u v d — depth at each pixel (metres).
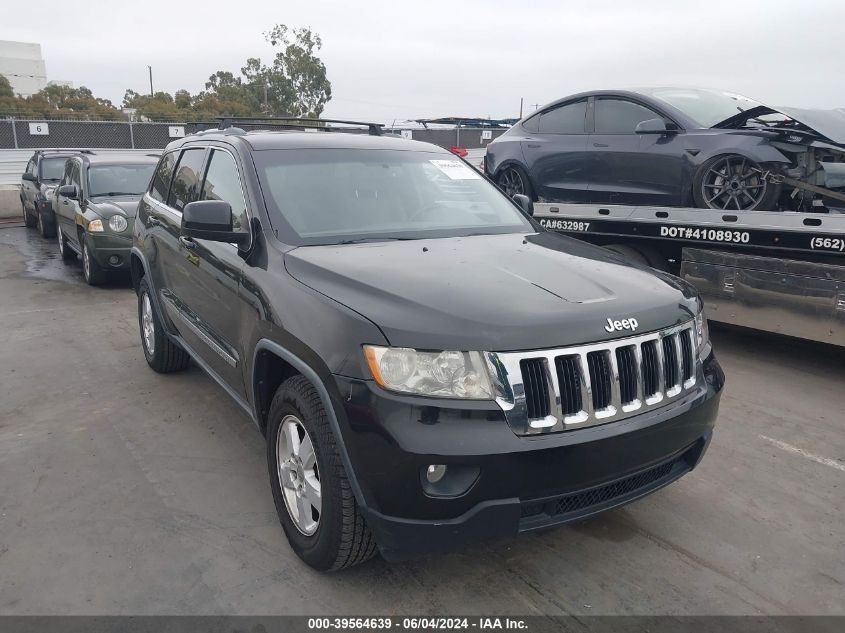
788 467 4.08
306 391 2.85
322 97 55.03
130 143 27.02
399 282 2.84
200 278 4.12
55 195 11.69
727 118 6.35
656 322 2.84
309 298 2.91
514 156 7.90
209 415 4.82
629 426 2.67
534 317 2.59
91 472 3.97
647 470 2.78
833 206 5.61
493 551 3.21
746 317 5.89
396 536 2.54
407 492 2.47
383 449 2.48
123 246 9.19
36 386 5.41
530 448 2.47
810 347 6.57
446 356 2.48
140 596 2.87
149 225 5.29
